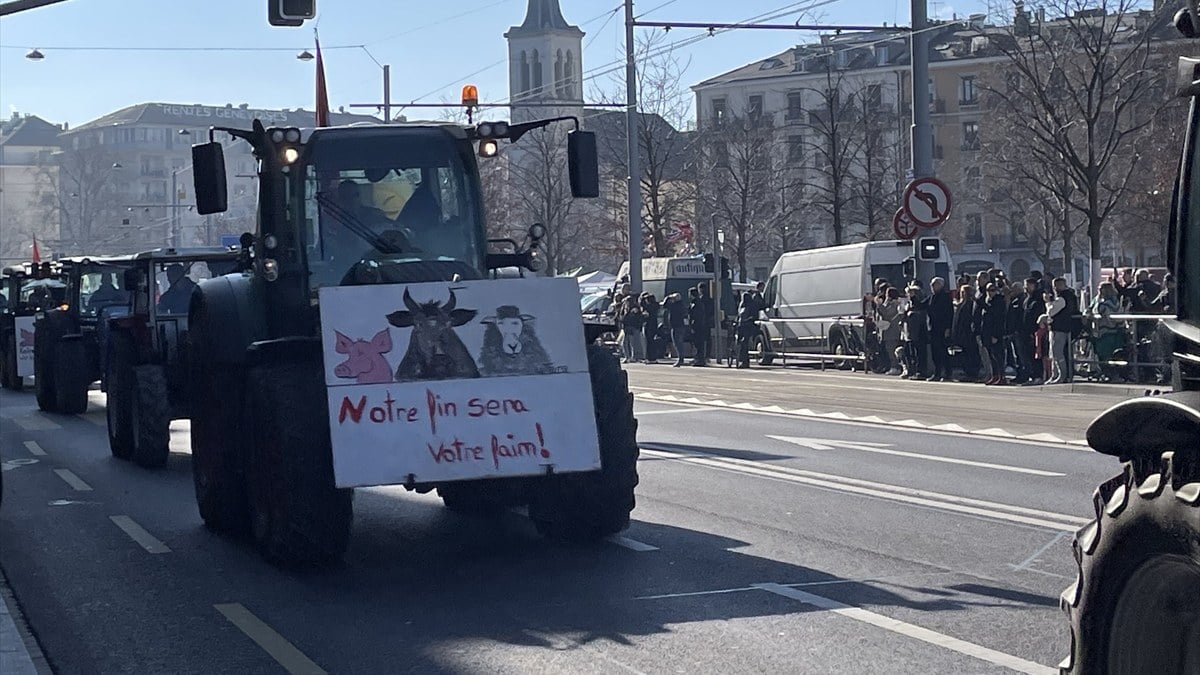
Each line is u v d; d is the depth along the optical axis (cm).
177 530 1130
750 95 9144
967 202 8250
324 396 903
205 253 1650
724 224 6259
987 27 4184
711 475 1350
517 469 885
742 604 793
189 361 1177
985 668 648
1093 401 2108
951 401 2181
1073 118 3900
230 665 699
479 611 798
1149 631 438
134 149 13150
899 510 1105
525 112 7419
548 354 908
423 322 896
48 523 1175
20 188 14812
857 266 3234
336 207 980
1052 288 2614
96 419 2256
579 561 932
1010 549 934
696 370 3409
